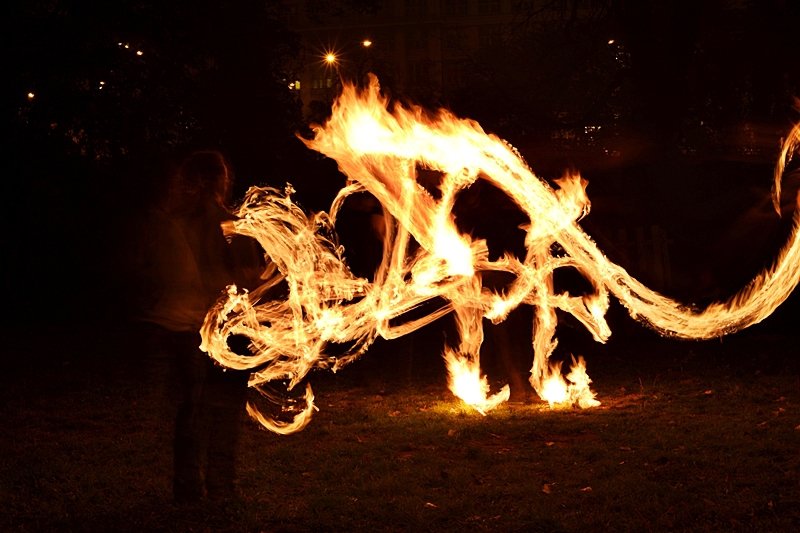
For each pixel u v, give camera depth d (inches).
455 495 239.3
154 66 845.2
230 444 238.4
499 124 1037.2
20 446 306.5
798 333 544.7
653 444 281.9
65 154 832.9
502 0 3376.0
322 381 424.2
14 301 860.0
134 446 300.7
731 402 345.7
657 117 879.7
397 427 319.9
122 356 528.4
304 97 3275.1
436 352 516.7
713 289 658.8
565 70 1021.8
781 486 234.5
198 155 238.2
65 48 773.9
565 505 228.2
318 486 250.5
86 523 223.5
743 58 908.6
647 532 207.0
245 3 930.7
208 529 217.9
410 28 3380.9
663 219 844.0
